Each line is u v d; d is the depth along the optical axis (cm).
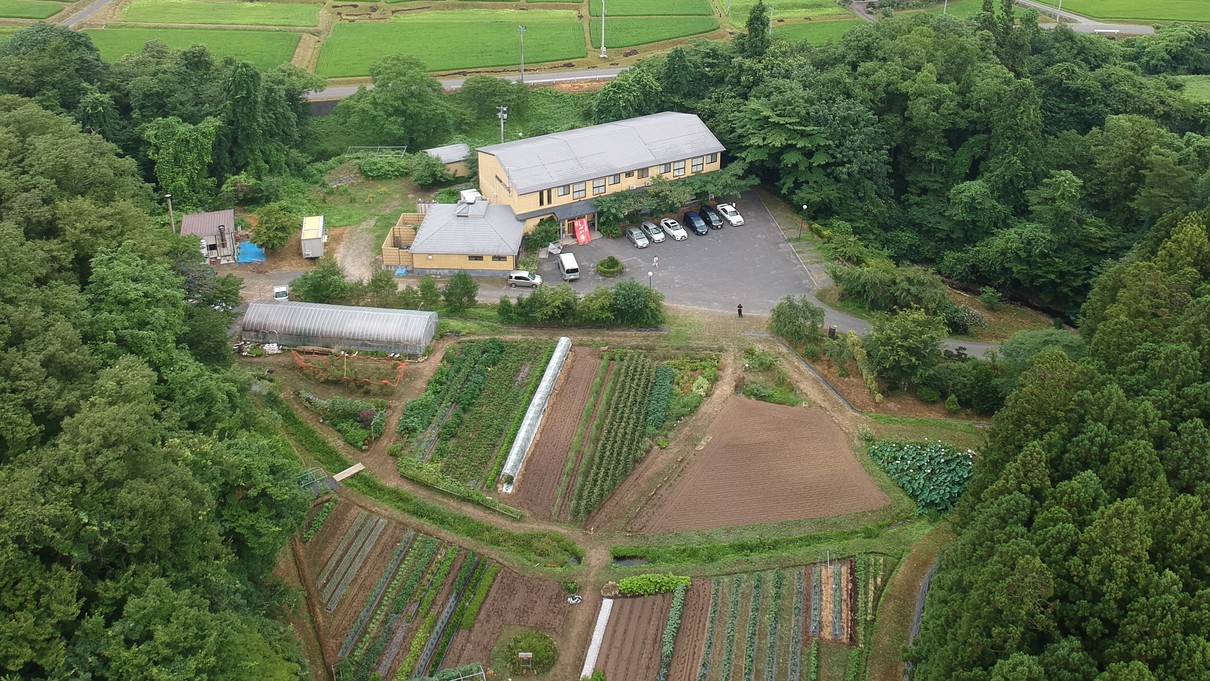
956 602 4575
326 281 8250
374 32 16025
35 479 4081
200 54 11744
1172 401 5116
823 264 9475
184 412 5325
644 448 6769
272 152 11038
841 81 10875
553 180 9638
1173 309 6100
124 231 6556
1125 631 4031
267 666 4412
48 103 10394
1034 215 9931
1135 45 14750
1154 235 7519
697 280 9150
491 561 5881
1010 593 4206
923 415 7225
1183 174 9312
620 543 6050
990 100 10881
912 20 12562
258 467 5141
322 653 5262
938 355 7675
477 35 15812
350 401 7081
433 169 10856
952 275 10131
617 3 17700
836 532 6144
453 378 7494
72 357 4906
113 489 4225
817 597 5662
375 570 5803
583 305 8169
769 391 7381
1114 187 10000
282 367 7575
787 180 10394
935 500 6319
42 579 3966
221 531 4903
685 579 5706
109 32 15275
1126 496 4675
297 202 10462
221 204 10344
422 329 7756
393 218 10312
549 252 9556
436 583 5691
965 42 11650
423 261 9156
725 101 11088
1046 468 4825
